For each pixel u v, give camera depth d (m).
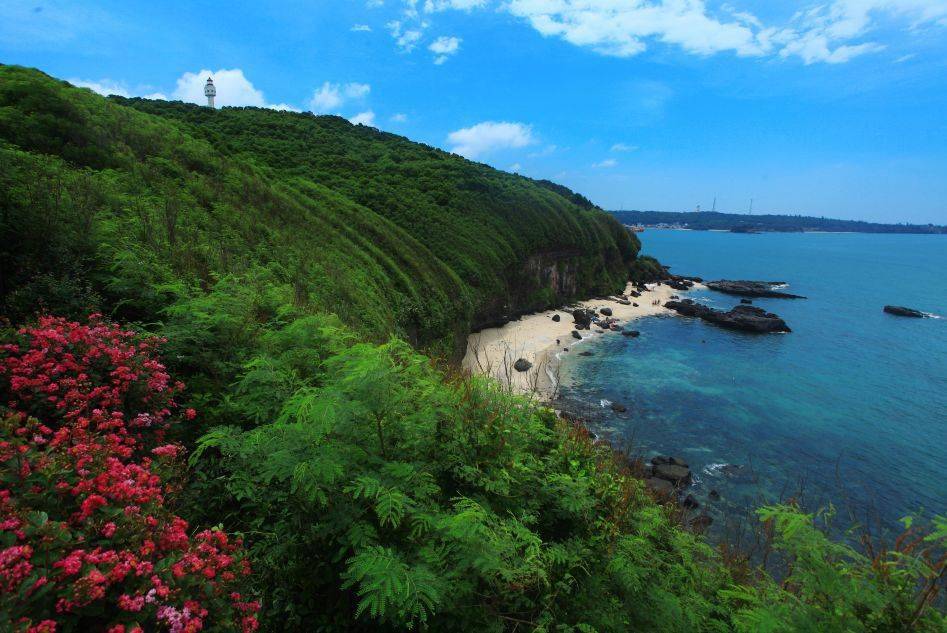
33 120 15.74
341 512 3.20
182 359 5.63
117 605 2.18
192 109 61.28
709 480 21.81
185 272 9.22
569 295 68.75
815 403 32.22
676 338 49.16
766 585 3.52
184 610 2.22
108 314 6.42
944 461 24.56
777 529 3.23
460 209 57.53
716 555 5.19
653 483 19.84
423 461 4.29
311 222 28.44
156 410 4.42
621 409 29.89
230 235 16.42
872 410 31.20
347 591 3.30
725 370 38.88
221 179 23.97
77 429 3.18
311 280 18.08
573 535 4.79
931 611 2.54
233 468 3.99
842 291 86.25
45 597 2.05
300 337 6.67
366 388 3.78
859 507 19.95
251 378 4.89
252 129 59.25
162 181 17.69
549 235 62.84
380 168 61.03
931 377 38.12
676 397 32.69
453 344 35.34
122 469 2.93
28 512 2.27
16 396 3.87
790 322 58.31
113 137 19.61
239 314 6.97
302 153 56.28
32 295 5.59
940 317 62.88
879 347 47.12
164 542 2.56
